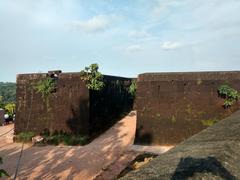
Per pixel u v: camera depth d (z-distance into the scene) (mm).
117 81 21109
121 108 21469
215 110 14227
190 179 2115
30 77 18438
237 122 4516
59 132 17359
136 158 12961
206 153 2715
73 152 14711
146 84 15500
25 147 16344
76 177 11328
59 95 17625
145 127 15242
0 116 23391
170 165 2451
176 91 14961
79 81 17125
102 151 14523
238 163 2545
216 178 2176
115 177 10633
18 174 11742
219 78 14281
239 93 13859
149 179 2168
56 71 17828
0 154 14906
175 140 14664
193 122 14523
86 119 16688
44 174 11750
